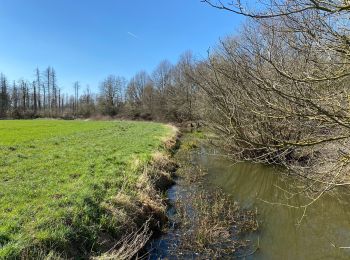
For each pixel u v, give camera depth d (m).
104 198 8.96
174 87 57.00
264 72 5.67
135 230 8.39
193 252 7.92
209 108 18.62
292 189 13.09
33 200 8.14
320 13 4.28
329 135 6.07
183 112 49.19
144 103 72.12
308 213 10.65
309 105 4.69
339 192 11.66
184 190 13.22
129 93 79.81
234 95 9.29
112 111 78.88
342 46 4.43
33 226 6.64
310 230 9.33
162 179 13.70
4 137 20.89
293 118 5.56
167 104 58.19
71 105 90.62
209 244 8.30
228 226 9.39
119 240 7.65
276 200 12.20
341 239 8.73
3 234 6.14
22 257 5.58
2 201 7.94
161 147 21.09
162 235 8.91
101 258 6.48
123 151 17.14
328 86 5.33
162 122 58.59
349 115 4.72
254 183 14.72
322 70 4.93
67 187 9.36
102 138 23.34
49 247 6.21
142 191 10.70
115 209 8.59
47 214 7.27
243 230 9.23
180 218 9.91
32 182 9.74
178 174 15.95
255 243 8.45
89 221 7.58
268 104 5.27
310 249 8.19
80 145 18.72
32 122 43.94
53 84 85.88
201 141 27.34
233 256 7.77
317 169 8.22
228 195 12.56
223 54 10.23
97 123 46.62
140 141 22.11
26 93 80.06
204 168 17.52
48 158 13.75
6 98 72.75
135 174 12.17
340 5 3.88
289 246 8.34
